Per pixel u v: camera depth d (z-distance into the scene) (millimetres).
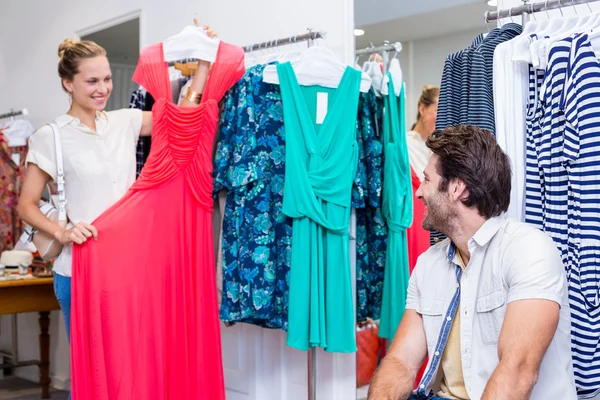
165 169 2664
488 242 1840
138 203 2619
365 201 2963
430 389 1952
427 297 1974
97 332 2527
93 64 2502
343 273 2766
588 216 1946
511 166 2049
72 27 4555
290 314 2750
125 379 2549
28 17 5000
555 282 1719
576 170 1969
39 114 4855
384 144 2898
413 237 2822
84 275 2537
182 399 2719
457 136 1880
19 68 5090
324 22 3086
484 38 2316
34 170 2564
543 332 1672
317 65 2791
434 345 1937
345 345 2750
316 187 2750
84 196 2568
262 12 3361
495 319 1799
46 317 4301
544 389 1771
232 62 2793
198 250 2752
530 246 1760
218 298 3082
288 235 2824
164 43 2742
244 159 2803
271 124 2855
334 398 3045
